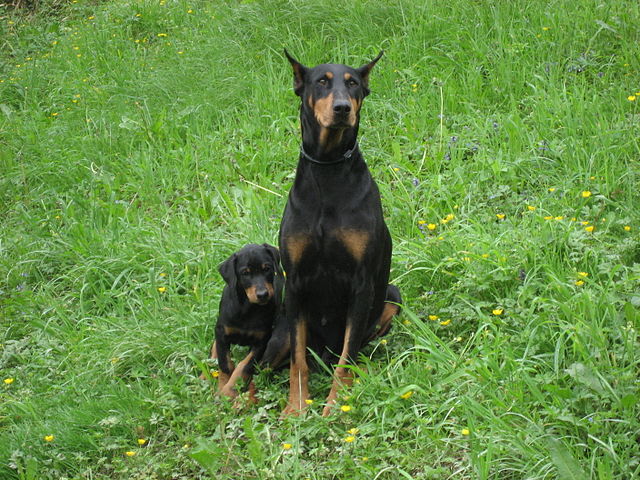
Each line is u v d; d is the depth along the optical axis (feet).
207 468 10.91
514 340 11.73
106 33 21.24
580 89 15.70
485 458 10.63
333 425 11.43
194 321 12.92
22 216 15.34
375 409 11.31
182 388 12.06
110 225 14.85
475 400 11.18
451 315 12.38
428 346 11.70
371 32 17.63
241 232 14.26
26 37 23.02
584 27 16.75
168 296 13.53
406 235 13.85
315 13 18.51
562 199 13.57
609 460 10.38
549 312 11.74
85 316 13.64
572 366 10.96
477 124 15.34
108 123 17.11
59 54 21.16
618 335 11.35
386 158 15.44
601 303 11.60
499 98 16.05
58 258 14.60
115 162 16.30
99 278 14.15
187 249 14.11
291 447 11.12
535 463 10.53
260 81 17.07
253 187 15.23
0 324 13.75
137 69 19.25
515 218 13.53
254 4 19.49
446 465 10.86
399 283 13.14
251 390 12.00
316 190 11.76
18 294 14.01
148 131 16.70
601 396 10.84
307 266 11.88
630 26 16.52
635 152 14.24
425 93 16.31
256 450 10.95
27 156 16.94
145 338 12.77
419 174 14.84
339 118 11.45
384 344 12.25
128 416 11.78
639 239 12.55
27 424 11.90
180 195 15.57
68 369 12.74
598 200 13.56
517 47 16.55
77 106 18.17
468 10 17.54
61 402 12.21
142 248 14.33
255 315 12.07
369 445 11.02
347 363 11.82
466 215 13.78
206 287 13.51
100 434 11.52
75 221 15.05
